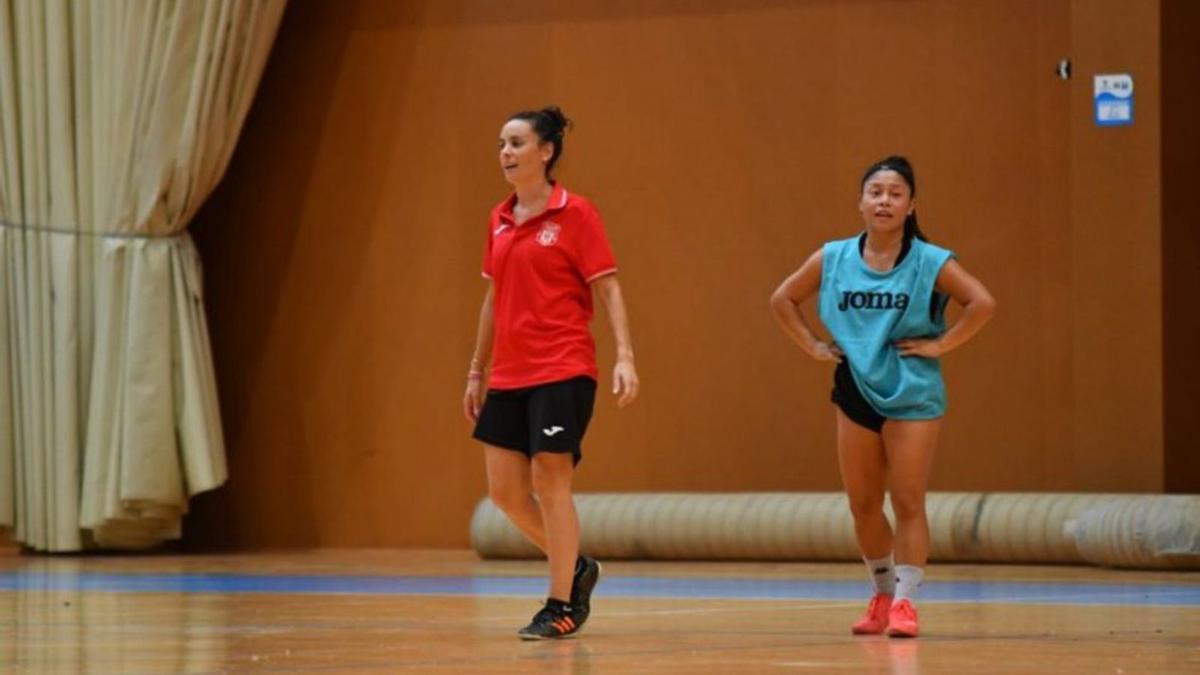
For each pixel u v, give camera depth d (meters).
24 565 22.77
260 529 25.33
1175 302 21.33
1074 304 21.48
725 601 16.30
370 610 15.66
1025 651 11.43
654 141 23.47
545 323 13.02
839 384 13.31
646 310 23.50
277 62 25.09
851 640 12.49
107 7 24.11
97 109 24.30
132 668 11.09
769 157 22.97
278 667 11.01
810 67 22.77
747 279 23.08
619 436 23.62
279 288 25.20
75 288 24.31
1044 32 21.77
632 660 11.16
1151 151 21.12
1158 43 21.08
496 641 12.62
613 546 22.20
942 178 22.20
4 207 24.50
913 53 22.33
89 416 24.30
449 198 24.44
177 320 24.34
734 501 21.80
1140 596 16.23
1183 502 19.06
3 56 24.33
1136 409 21.22
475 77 24.27
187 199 24.30
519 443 13.21
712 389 23.25
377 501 24.84
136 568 21.98
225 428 25.47
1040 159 21.80
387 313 24.75
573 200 13.16
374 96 24.73
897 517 13.01
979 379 22.09
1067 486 21.75
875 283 13.16
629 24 23.58
